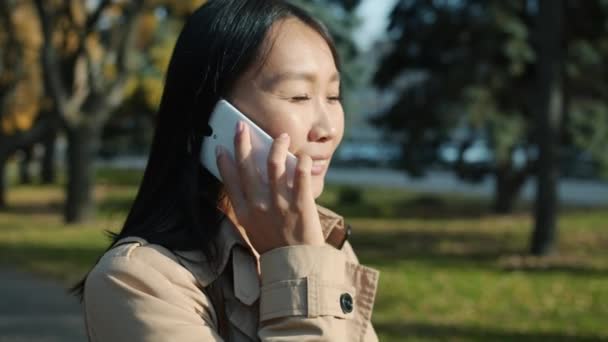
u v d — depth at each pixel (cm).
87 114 1914
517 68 2012
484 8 2052
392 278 1148
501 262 1359
